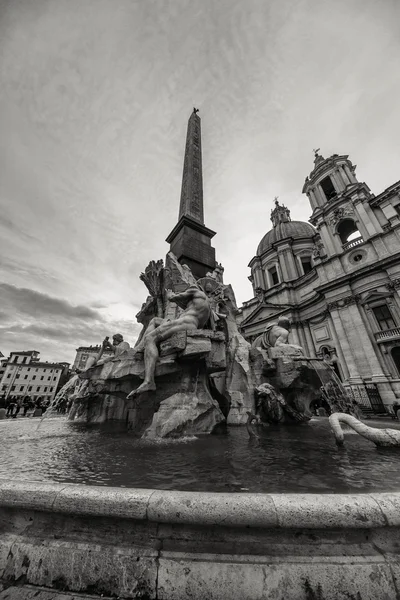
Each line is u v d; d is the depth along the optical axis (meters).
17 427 7.30
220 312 9.13
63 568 1.55
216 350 6.25
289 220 45.88
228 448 4.05
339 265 26.52
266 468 2.94
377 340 21.69
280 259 38.31
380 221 25.20
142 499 1.62
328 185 32.97
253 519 1.50
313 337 28.69
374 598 1.33
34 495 1.75
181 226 12.30
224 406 7.25
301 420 7.19
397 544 1.51
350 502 1.57
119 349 8.90
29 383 58.06
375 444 4.23
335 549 1.48
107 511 1.60
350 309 24.00
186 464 3.12
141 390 5.11
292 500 1.58
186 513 1.53
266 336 9.48
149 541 1.59
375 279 23.36
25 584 1.55
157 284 9.59
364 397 20.20
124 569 1.49
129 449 4.04
